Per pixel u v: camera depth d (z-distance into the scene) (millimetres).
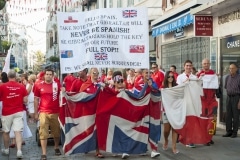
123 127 7422
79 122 7398
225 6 10664
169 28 14484
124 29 7109
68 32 7059
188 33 14094
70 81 9203
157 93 7551
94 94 7391
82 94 7355
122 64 7113
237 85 9367
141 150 7473
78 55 7051
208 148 8328
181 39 14812
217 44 11562
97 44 7027
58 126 7699
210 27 11703
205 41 12570
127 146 7418
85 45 7059
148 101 7469
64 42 7027
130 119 7422
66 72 7020
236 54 10422
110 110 7387
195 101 7973
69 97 7324
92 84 7656
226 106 9992
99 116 7387
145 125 7488
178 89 7820
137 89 7977
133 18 7133
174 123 7727
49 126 7879
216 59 11648
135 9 7121
